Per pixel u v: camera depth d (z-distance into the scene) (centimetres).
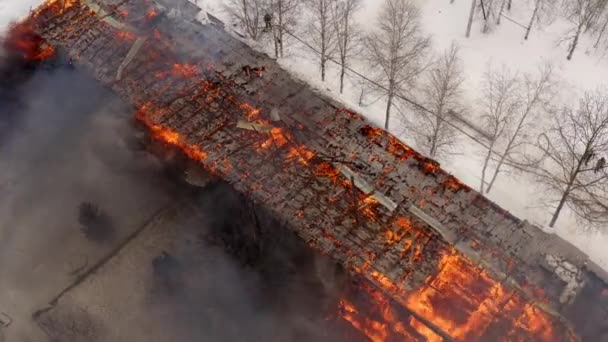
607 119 2631
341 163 2586
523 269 2325
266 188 2567
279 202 2527
